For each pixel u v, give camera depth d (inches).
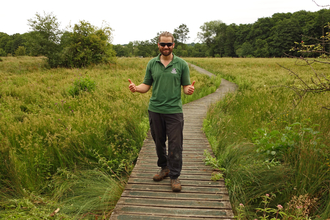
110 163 146.0
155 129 104.6
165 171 118.3
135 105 265.1
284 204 111.0
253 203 117.1
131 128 193.2
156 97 99.6
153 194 106.6
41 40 754.8
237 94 379.2
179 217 90.7
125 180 130.0
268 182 123.0
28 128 174.7
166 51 93.0
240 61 1354.6
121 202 100.6
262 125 205.3
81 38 787.4
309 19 2787.9
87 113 226.2
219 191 108.8
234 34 4126.5
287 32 2738.7
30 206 99.3
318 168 116.9
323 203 107.7
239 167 130.5
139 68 786.8
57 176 130.9
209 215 92.0
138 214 92.5
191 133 202.4
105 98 303.9
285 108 237.8
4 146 138.3
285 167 129.6
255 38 3612.2
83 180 131.7
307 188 114.3
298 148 136.4
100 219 99.0
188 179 120.1
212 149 160.9
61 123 189.2
